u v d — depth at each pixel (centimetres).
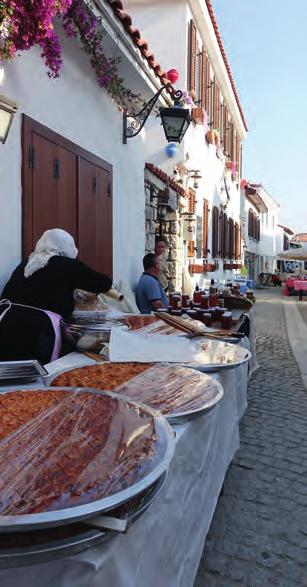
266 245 4034
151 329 321
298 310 1731
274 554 244
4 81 320
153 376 207
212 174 1245
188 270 1002
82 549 96
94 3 378
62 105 409
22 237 349
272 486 316
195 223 1029
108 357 251
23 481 107
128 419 145
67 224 423
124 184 584
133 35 448
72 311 320
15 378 197
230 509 286
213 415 209
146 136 708
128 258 608
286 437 405
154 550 127
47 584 95
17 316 270
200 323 368
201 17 951
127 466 116
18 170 343
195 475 176
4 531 90
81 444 127
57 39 329
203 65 1059
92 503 98
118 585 102
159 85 559
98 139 494
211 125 1162
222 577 225
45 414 148
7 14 258
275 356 791
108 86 482
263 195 3269
